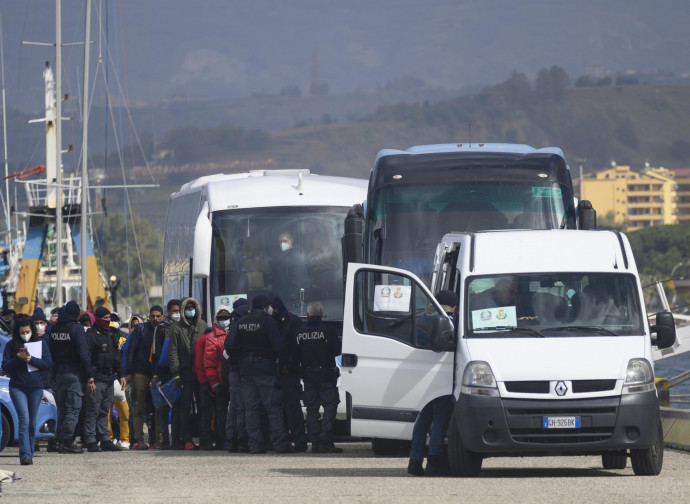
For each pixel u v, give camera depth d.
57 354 59.03
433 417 44.25
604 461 47.19
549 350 41.47
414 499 33.84
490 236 45.28
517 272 44.00
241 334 57.19
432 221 59.88
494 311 43.12
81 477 43.56
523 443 40.75
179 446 63.50
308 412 57.62
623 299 43.50
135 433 64.44
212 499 34.56
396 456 55.09
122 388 61.72
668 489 36.41
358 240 58.44
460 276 44.28
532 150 63.50
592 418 40.69
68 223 174.50
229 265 69.75
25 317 50.84
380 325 46.16
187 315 62.16
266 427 60.97
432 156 61.44
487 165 60.91
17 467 49.19
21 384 50.34
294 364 58.25
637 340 42.28
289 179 73.56
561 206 60.38
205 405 62.16
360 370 46.31
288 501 33.72
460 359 42.38
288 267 70.12
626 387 41.09
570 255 44.47
